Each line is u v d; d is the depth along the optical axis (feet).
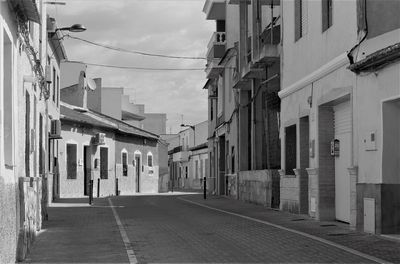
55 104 89.51
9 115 29.01
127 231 44.73
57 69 92.27
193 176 202.18
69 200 88.74
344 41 43.83
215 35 111.55
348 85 42.91
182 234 42.27
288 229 43.50
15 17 29.84
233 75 96.99
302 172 55.42
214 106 125.90
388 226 37.68
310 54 52.54
